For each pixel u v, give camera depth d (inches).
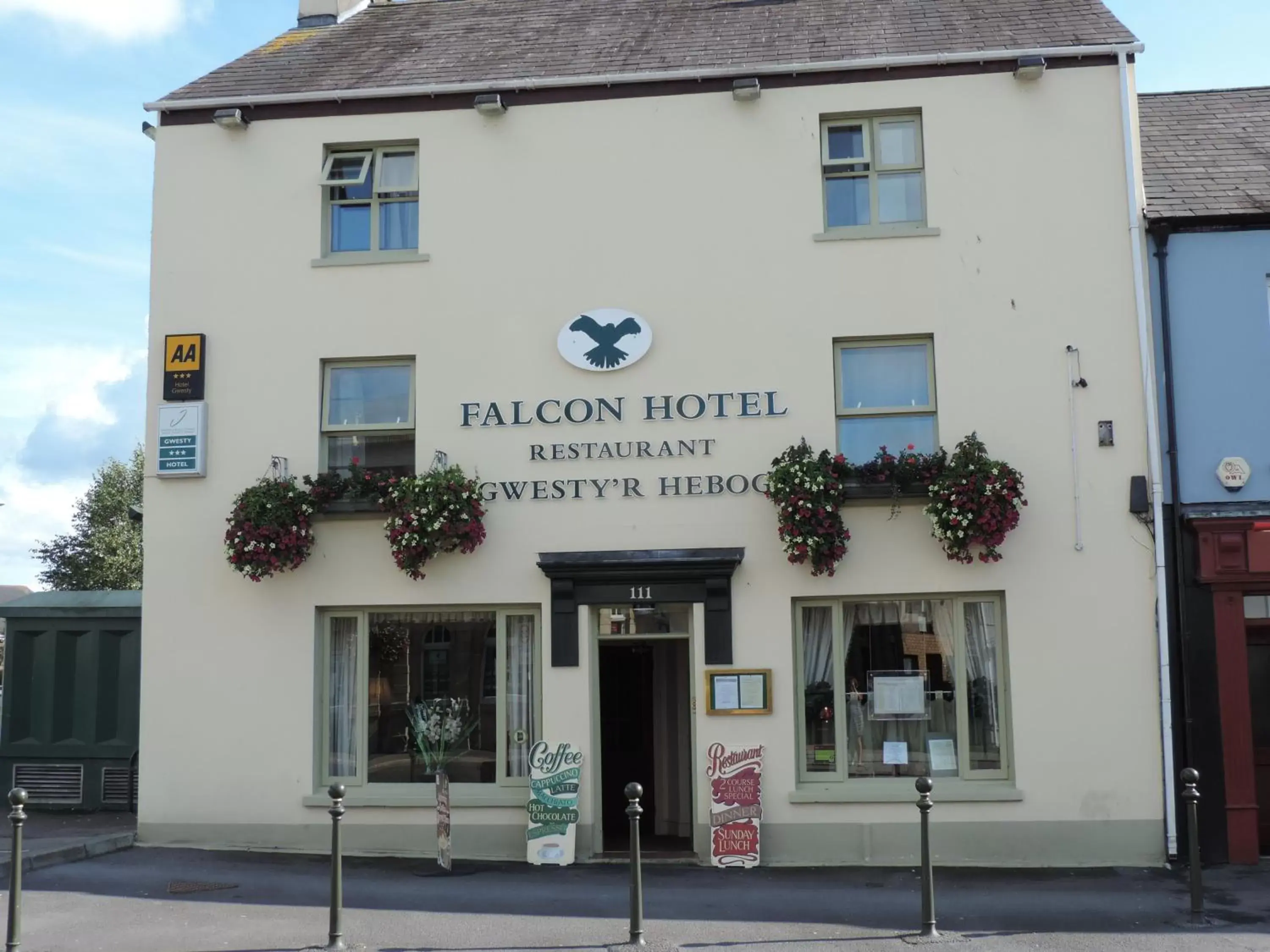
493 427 500.1
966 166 494.6
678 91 509.0
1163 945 342.3
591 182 508.7
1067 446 477.1
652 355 496.7
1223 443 479.2
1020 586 471.8
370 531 498.0
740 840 463.2
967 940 349.4
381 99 519.5
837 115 505.4
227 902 396.8
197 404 507.8
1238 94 598.9
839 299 492.4
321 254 518.3
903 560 475.5
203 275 519.5
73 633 569.0
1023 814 464.1
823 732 481.1
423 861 473.7
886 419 491.5
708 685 476.4
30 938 347.9
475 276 508.7
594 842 475.5
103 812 555.8
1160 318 486.9
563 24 586.9
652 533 487.5
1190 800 378.6
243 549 481.7
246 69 562.6
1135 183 486.6
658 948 340.8
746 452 487.8
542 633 488.1
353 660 501.0
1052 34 508.7
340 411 513.3
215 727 495.2
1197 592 470.0
